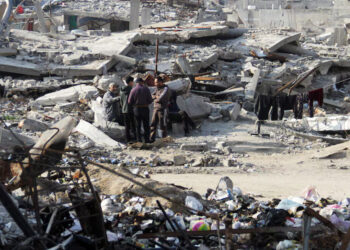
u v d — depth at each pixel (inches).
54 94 703.1
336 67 1157.7
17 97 729.0
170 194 302.7
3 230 184.7
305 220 190.9
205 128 676.7
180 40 1078.4
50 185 278.2
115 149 541.6
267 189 402.6
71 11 1537.9
